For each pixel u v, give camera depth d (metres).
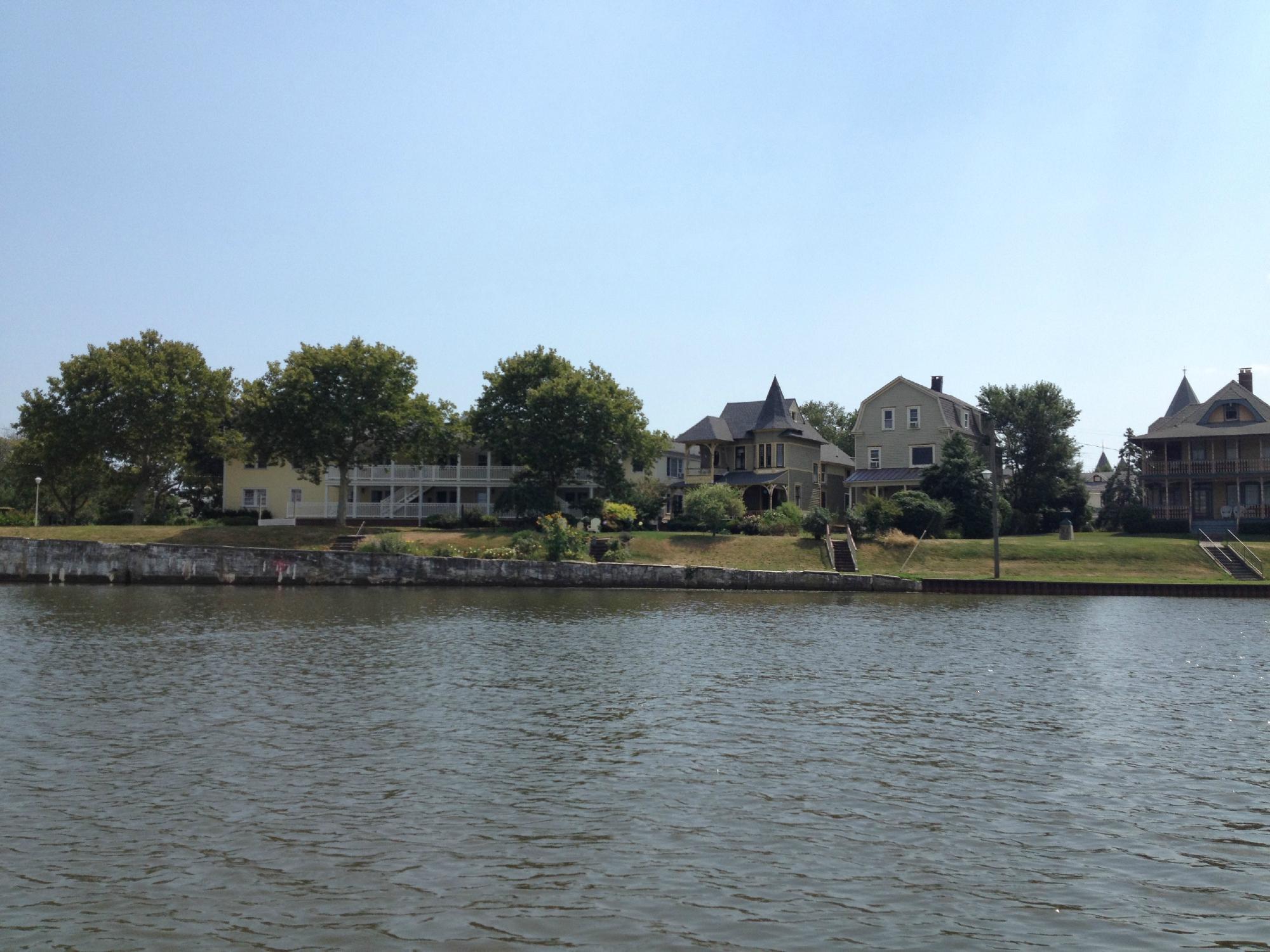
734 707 23.11
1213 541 67.75
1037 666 29.52
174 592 54.00
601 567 59.19
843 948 10.99
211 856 13.43
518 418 78.06
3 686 24.66
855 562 63.59
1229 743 19.88
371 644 33.03
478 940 11.09
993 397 92.25
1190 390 100.19
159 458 75.94
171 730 20.19
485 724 21.12
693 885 12.62
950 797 16.22
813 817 15.21
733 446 92.19
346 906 11.91
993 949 10.98
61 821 14.68
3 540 59.97
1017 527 82.19
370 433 71.00
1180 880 12.90
